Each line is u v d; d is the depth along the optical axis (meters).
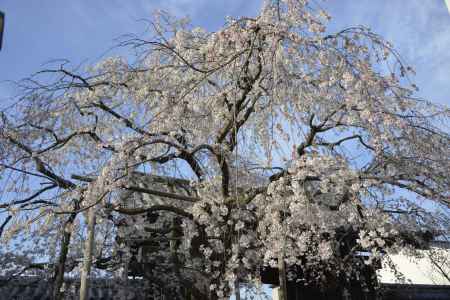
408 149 7.61
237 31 6.93
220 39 7.03
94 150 8.40
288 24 6.67
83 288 6.59
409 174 7.66
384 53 6.58
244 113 7.82
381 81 6.71
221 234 7.38
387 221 7.22
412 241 9.23
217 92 7.46
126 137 6.85
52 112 7.48
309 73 7.10
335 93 7.27
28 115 7.20
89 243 6.86
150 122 6.84
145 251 10.16
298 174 6.58
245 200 7.49
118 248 9.18
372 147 7.52
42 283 9.79
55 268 8.75
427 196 7.65
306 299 10.27
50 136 7.64
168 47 7.03
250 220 7.76
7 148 7.13
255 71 7.45
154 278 9.60
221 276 7.15
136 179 8.19
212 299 7.33
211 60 7.30
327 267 8.57
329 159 6.79
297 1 6.61
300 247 7.09
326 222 7.34
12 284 9.66
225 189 7.44
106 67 8.16
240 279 8.39
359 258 9.48
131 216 9.05
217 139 7.45
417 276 14.91
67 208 7.46
